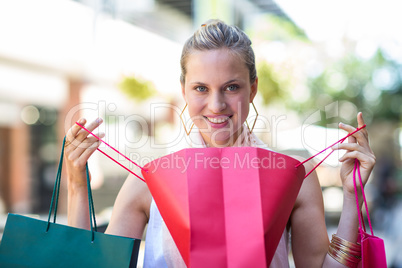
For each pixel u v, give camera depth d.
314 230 1.89
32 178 10.98
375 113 21.77
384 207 11.89
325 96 17.28
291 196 1.67
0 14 9.27
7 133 10.55
